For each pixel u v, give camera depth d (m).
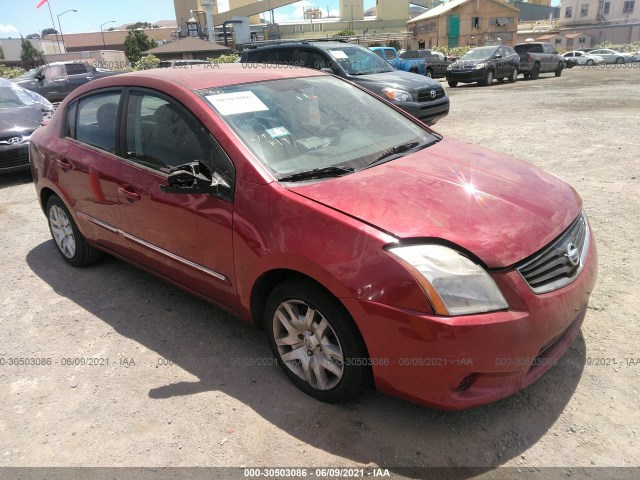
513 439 2.44
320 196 2.56
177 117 3.15
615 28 69.12
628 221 4.79
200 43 42.44
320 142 3.14
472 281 2.21
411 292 2.19
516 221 2.46
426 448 2.41
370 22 71.50
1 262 4.76
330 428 2.56
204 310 3.73
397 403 2.71
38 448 2.53
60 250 4.60
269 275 2.74
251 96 3.24
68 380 3.02
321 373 2.67
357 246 2.32
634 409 2.57
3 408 2.82
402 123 3.74
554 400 2.66
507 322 2.20
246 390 2.87
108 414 2.73
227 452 2.45
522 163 3.34
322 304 2.48
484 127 10.16
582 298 2.53
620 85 18.31
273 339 2.85
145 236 3.43
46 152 4.25
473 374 2.25
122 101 3.57
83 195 3.90
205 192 2.81
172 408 2.75
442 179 2.79
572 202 2.88
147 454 2.46
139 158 3.41
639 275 3.80
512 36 53.91
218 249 2.90
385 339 2.28
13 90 8.84
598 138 8.40
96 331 3.52
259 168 2.73
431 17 54.75
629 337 3.10
